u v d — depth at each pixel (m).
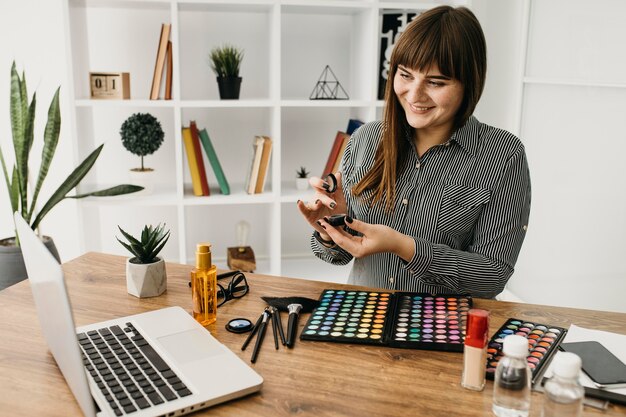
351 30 3.14
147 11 2.98
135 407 0.87
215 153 2.88
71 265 1.53
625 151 2.08
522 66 2.69
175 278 1.45
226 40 3.07
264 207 3.29
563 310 1.27
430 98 1.37
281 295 1.34
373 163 1.60
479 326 0.94
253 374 0.97
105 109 3.05
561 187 2.47
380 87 2.87
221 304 1.29
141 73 3.04
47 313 0.94
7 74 3.02
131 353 1.04
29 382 0.98
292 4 2.65
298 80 3.18
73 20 2.60
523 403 0.86
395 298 1.30
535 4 2.58
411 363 1.04
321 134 3.28
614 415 0.88
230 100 2.70
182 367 0.99
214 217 3.27
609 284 2.21
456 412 0.90
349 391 0.95
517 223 1.47
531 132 2.67
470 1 2.70
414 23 1.35
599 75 2.19
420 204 1.52
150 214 3.21
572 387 0.80
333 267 3.18
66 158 3.09
